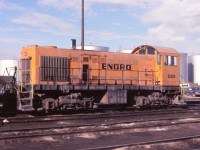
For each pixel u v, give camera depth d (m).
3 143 11.34
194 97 44.50
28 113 20.59
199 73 57.25
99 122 17.00
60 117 18.45
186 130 14.96
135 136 13.27
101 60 22.75
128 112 21.59
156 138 12.90
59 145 11.36
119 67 23.53
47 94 20.61
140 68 24.55
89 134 13.20
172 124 15.96
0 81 19.69
